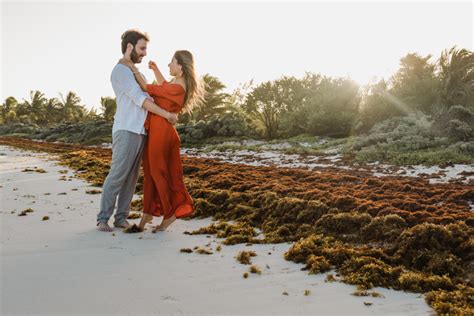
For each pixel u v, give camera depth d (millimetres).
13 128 49688
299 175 8305
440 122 12781
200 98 5039
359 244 4094
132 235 4527
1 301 2760
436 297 2828
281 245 4195
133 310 2662
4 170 10539
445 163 9516
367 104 17219
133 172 4898
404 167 9703
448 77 16734
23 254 3766
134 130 4672
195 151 18312
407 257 3609
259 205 5566
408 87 17234
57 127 37781
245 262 3605
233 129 21453
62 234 4477
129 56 4816
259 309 2711
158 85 4770
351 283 3150
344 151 13125
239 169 9492
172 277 3252
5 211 5594
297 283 3166
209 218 5453
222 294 2939
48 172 10047
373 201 5375
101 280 3156
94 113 59625
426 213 4504
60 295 2871
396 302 2840
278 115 22078
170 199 4727
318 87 21906
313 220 4746
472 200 5508
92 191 7051
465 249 3566
